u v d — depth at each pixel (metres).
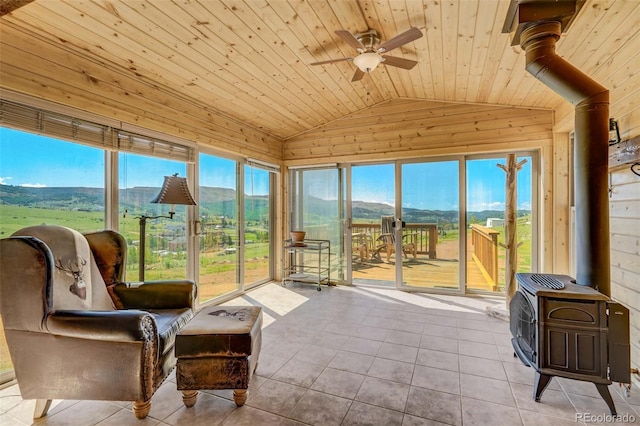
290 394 2.00
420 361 2.43
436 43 2.76
